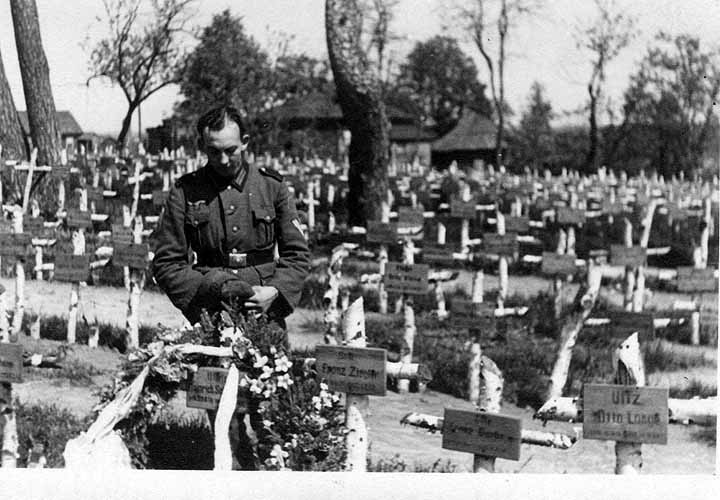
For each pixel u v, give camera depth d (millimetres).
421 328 11773
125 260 9969
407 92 76312
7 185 19531
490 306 9078
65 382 8312
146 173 22672
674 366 10922
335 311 9555
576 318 9180
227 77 42062
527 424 8320
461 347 10648
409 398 9086
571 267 12211
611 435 4270
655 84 52875
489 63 56656
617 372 4320
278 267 5805
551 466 7078
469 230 20594
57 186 20141
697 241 19922
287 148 49062
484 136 74250
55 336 10438
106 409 5043
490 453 4512
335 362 5078
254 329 5293
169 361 5195
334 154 51375
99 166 25656
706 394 9578
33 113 21516
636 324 9047
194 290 5625
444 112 76375
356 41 21203
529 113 67062
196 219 5730
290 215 5855
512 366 10062
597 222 22312
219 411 4883
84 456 4867
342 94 21281
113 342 10195
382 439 7391
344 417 5211
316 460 5105
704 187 29422
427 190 26359
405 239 10555
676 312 12969
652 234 21047
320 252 17219
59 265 10211
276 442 5113
